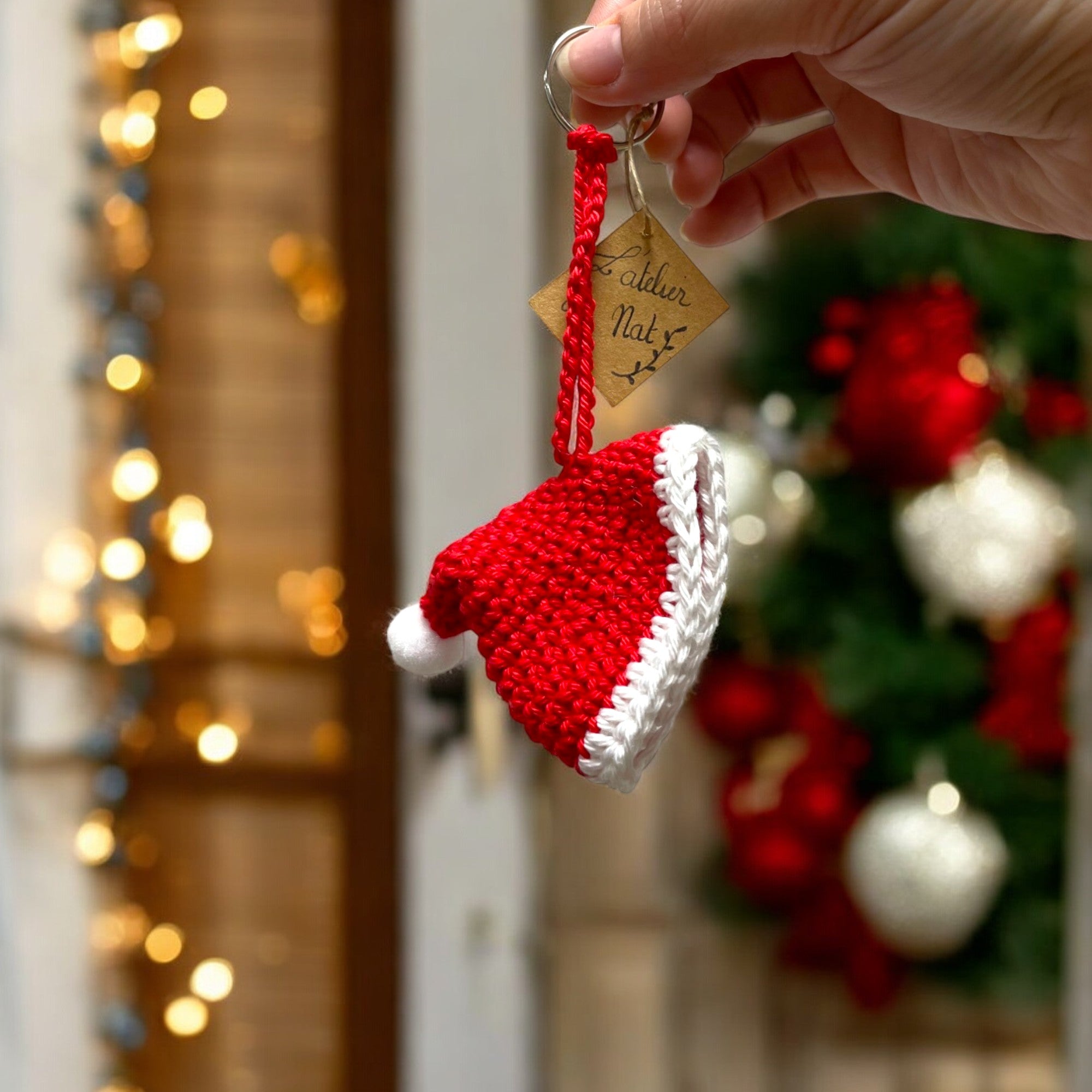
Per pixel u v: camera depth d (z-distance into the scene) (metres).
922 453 0.86
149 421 0.99
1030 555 0.85
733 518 0.87
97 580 1.00
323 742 1.01
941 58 0.68
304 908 1.03
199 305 0.98
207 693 1.02
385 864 1.01
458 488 0.93
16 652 1.00
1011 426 0.89
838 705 0.89
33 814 1.01
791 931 0.99
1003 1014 1.03
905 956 0.93
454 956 0.98
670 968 1.04
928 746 0.90
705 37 0.67
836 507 0.90
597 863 1.02
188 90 0.95
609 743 0.66
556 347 0.94
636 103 0.69
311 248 0.96
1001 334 0.89
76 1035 1.04
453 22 0.90
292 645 1.01
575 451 0.68
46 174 0.96
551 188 0.93
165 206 0.97
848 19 0.67
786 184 0.75
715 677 0.94
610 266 0.69
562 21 0.91
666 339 0.68
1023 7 0.67
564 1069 1.04
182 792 1.03
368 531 0.98
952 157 0.72
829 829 0.91
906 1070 1.04
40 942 1.02
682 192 0.74
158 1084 1.06
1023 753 0.92
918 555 0.87
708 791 1.02
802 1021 1.04
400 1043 1.03
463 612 0.67
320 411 0.98
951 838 0.87
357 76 0.94
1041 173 0.71
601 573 0.67
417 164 0.91
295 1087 1.05
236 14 0.94
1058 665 0.91
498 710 0.96
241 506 1.00
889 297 0.89
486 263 0.92
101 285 0.98
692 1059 1.04
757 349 0.92
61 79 0.95
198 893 1.04
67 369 0.98
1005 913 0.92
